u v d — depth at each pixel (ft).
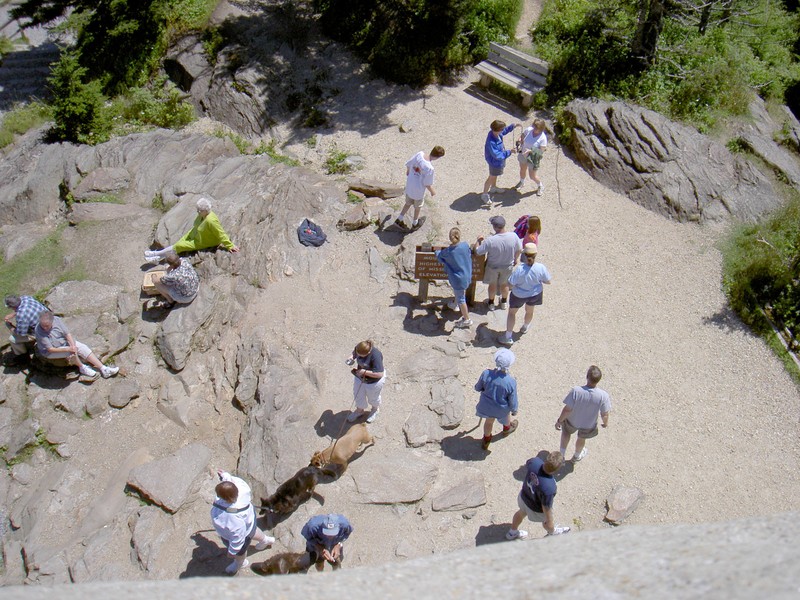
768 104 50.98
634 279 36.60
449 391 30.30
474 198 42.42
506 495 26.94
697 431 29.48
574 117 45.70
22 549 28.89
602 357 32.58
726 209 39.86
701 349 32.91
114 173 44.73
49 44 75.15
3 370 34.58
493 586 10.67
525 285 30.42
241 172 43.68
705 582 9.30
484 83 53.01
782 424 29.58
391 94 53.36
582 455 28.12
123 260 39.32
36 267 40.06
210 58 56.95
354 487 26.99
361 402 28.73
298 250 37.55
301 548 25.44
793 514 12.37
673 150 41.98
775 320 33.68
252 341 33.83
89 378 33.96
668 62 48.42
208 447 31.07
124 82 57.62
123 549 27.53
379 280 36.19
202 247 38.22
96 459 31.68
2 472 31.86
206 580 11.73
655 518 26.25
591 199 41.98
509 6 54.39
